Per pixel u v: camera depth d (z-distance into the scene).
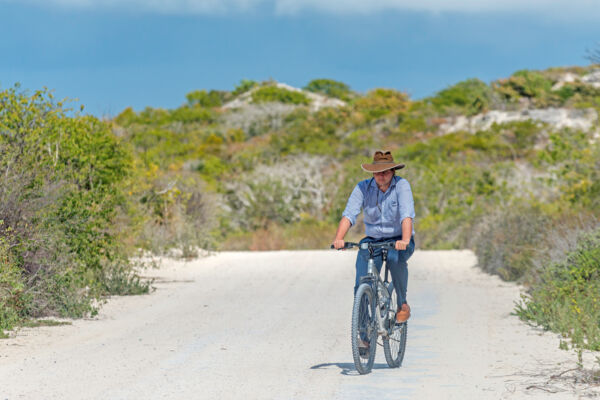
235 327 19.45
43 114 23.70
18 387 12.62
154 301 24.75
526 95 135.25
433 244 53.25
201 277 32.59
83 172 25.39
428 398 12.07
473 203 56.28
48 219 21.12
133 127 36.00
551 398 11.98
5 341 16.95
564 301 20.41
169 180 44.34
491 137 113.62
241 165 87.94
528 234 32.31
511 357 15.45
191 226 44.34
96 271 25.95
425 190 62.97
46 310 20.73
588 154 42.44
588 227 26.19
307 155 97.81
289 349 16.36
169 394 12.22
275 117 165.25
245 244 55.53
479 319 20.88
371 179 14.31
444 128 131.62
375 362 15.27
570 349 16.19
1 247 18.77
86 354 15.60
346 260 40.09
